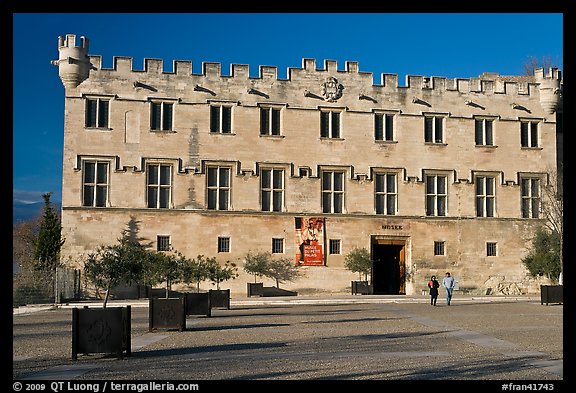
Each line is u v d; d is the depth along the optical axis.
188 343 25.33
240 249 58.34
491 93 64.69
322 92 61.09
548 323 33.75
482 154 63.88
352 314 40.03
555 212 63.12
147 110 57.84
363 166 61.38
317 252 59.56
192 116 58.62
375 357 21.39
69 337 27.83
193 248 57.44
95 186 56.44
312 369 18.97
